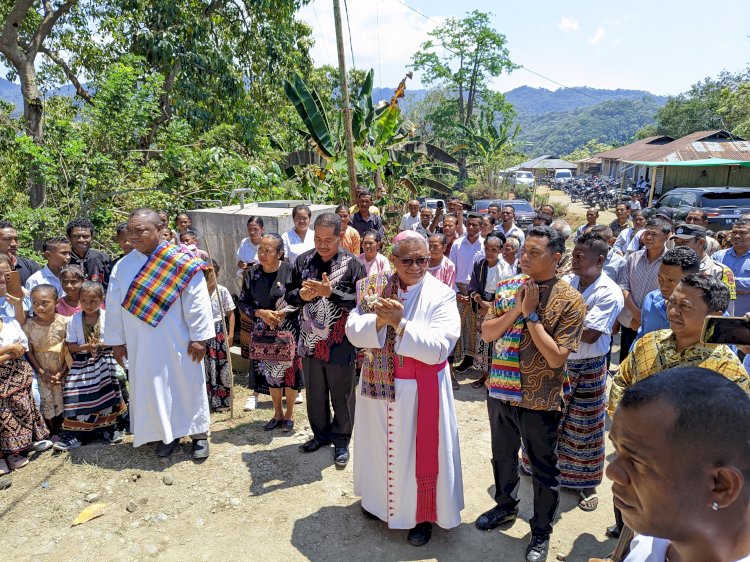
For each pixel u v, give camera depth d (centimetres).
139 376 402
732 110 3141
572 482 366
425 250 311
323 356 399
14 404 396
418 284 319
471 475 409
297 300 407
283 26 1619
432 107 4275
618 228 980
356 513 356
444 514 322
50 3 1191
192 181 1064
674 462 80
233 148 1497
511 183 3466
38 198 1008
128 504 361
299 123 1739
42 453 422
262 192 1126
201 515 354
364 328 308
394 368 314
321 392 417
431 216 948
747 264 505
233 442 444
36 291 420
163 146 1109
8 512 354
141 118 1034
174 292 401
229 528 341
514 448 329
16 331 400
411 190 1568
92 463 408
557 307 287
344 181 1269
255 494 375
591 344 348
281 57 1619
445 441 319
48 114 1314
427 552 321
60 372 434
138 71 1020
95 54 1405
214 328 462
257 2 1488
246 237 647
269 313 427
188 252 420
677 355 252
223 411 507
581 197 3406
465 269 640
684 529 83
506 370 305
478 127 3709
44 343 426
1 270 388
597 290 350
